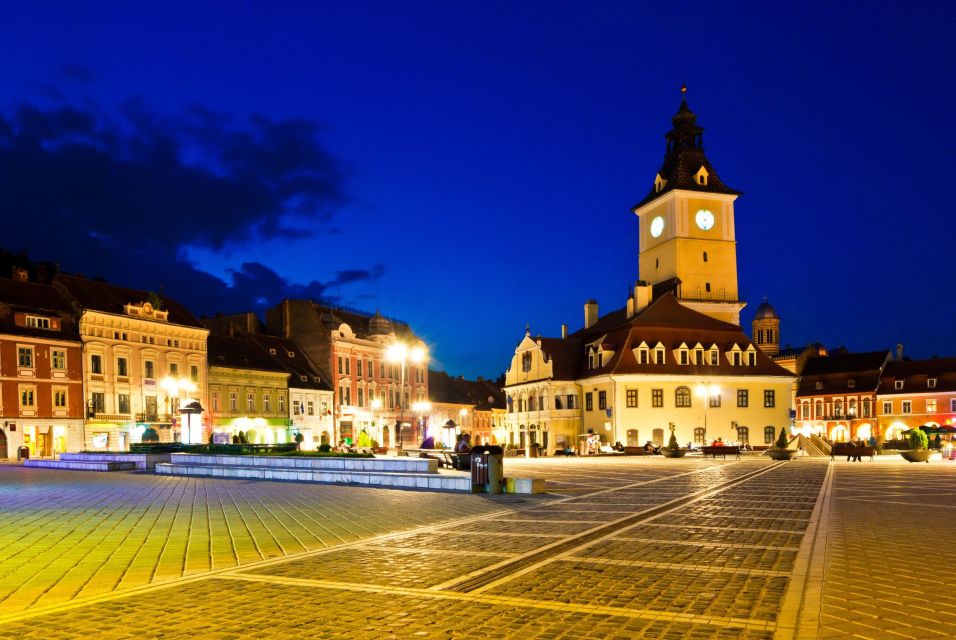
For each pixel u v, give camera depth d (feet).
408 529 50.14
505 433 290.76
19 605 29.55
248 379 255.09
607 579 32.83
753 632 24.67
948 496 71.56
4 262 262.26
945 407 306.14
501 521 53.78
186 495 77.82
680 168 282.97
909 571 33.83
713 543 42.22
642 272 300.40
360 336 309.42
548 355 259.80
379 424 313.12
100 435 209.26
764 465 138.72
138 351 222.07
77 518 57.21
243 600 29.89
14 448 189.67
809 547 40.32
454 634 24.97
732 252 281.54
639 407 232.53
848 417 337.52
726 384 240.32
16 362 192.24
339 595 30.53
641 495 74.02
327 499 72.43
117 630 25.94
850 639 23.72
